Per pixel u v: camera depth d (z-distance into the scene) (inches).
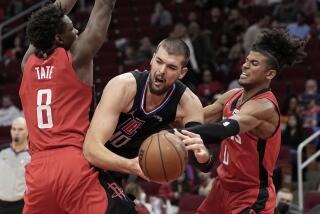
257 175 283.6
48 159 256.1
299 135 614.2
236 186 286.7
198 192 563.8
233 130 261.3
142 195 490.0
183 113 265.9
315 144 616.7
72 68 257.4
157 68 252.4
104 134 251.1
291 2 826.8
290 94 634.8
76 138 257.8
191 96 268.1
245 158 281.1
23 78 268.8
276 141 282.8
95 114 255.6
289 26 791.1
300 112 650.8
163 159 234.4
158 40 868.0
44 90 260.8
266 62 275.1
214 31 856.9
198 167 257.4
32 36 260.1
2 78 862.5
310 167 617.6
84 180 251.8
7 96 783.1
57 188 252.4
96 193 253.1
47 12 259.4
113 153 248.5
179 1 948.0
